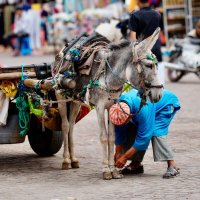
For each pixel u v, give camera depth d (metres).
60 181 16.86
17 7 59.50
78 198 15.04
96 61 16.94
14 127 18.22
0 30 65.25
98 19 54.06
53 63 18.45
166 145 16.83
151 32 23.31
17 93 18.16
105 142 16.86
